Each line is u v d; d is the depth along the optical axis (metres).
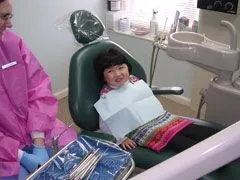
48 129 1.29
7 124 1.21
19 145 1.19
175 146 1.34
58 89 2.59
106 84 1.50
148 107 1.48
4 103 1.21
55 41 2.39
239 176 1.07
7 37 1.24
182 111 2.40
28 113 1.28
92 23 1.48
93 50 1.46
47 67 2.43
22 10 2.10
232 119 1.50
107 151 1.02
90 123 1.38
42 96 1.33
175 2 2.38
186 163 0.35
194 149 0.36
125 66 1.47
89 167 0.95
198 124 1.40
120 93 1.46
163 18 2.47
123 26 2.60
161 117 1.48
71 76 1.37
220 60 1.36
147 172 0.36
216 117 1.56
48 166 0.97
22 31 2.16
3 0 1.05
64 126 1.38
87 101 1.38
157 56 2.32
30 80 1.32
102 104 1.41
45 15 2.26
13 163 1.10
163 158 1.26
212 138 0.36
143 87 1.52
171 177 0.35
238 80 1.47
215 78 1.55
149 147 1.33
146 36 2.49
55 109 1.36
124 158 0.99
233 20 1.83
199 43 1.45
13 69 1.24
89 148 1.04
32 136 1.25
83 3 2.47
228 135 0.36
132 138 1.39
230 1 1.71
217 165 0.35
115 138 1.30
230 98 1.46
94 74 1.45
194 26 2.14
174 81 2.49
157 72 2.57
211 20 1.95
